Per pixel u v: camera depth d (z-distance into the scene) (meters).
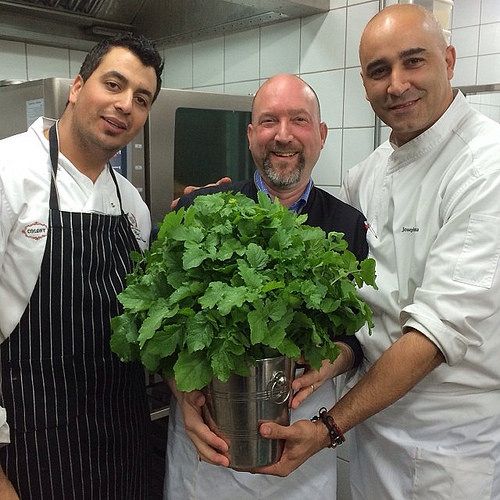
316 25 1.63
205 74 1.99
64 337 0.87
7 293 0.85
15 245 0.84
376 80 0.96
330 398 1.01
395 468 1.02
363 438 1.09
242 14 1.67
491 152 0.88
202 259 0.65
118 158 1.31
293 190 1.07
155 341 0.65
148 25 1.91
